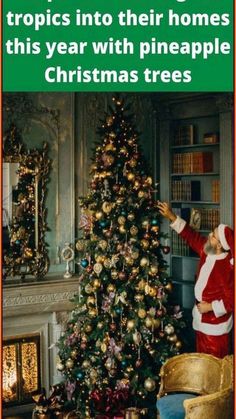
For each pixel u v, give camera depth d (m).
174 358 6.90
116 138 7.91
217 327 7.70
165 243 9.88
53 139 8.45
